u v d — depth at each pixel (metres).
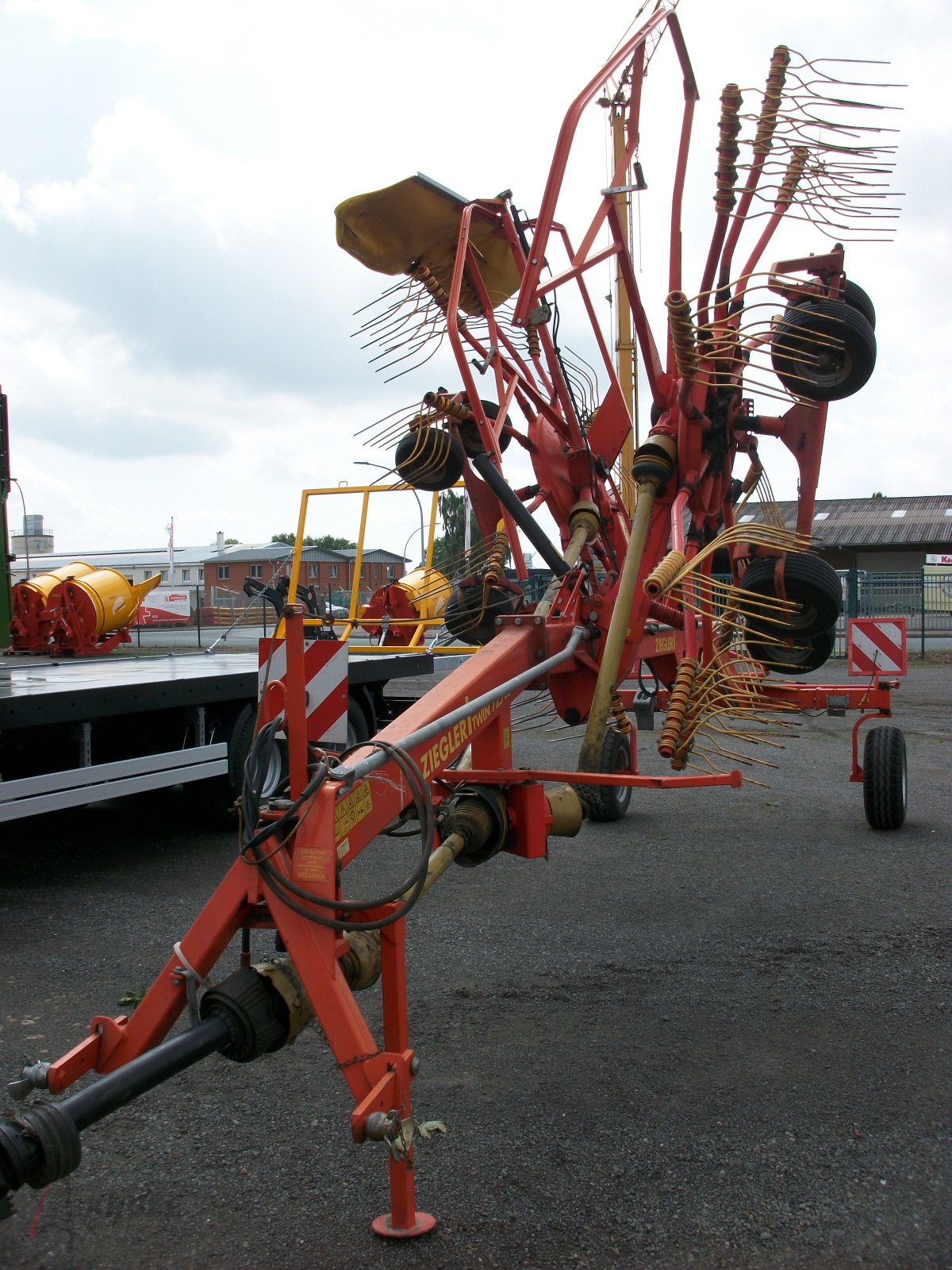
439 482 5.70
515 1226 2.88
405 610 10.02
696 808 8.46
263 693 2.97
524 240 5.62
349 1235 2.86
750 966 4.86
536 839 4.16
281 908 2.76
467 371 5.12
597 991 4.57
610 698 4.54
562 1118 3.47
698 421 4.93
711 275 5.27
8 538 8.07
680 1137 3.35
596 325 5.81
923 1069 3.82
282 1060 3.94
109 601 17.23
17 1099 2.71
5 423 8.03
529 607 5.43
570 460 5.62
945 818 7.98
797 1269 2.70
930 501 41.09
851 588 24.70
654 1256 2.75
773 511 5.84
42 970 4.82
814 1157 3.22
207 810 7.57
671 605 5.59
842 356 4.84
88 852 7.10
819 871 6.48
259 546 43.38
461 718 3.59
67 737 6.34
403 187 5.25
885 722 13.63
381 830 3.38
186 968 2.79
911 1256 2.75
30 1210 2.99
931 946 5.08
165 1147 3.32
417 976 4.75
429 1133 3.00
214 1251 2.80
